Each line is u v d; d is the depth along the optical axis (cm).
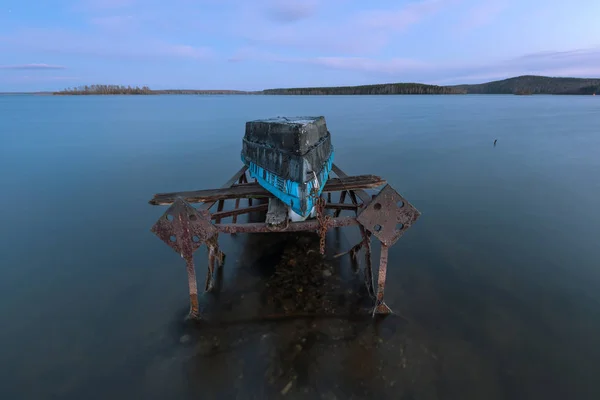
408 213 715
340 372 643
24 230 1284
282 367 654
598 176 1950
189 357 686
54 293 902
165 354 696
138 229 1296
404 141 3222
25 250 1130
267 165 891
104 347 720
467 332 746
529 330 755
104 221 1374
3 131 3878
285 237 1168
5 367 672
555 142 3088
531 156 2503
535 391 615
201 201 823
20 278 969
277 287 898
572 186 1766
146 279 960
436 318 787
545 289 897
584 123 4575
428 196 1641
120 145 3067
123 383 636
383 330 746
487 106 8831
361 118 5450
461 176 1992
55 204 1569
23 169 2202
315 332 739
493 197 1614
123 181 1966
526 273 970
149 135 3669
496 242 1153
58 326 782
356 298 852
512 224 1298
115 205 1562
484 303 841
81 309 838
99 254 1105
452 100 13212
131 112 6856
